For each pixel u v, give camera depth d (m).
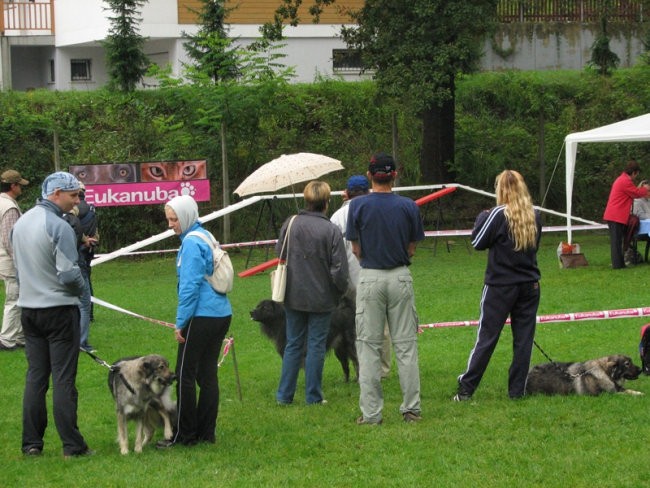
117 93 22.66
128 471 6.27
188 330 6.69
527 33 28.30
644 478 5.76
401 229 7.05
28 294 6.58
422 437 6.81
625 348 9.79
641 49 28.97
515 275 7.63
